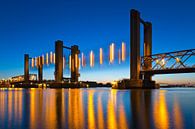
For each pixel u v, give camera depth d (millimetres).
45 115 25344
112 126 18781
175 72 138125
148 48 175875
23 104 40312
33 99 55375
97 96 69625
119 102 44531
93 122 20719
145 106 35938
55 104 40156
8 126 19188
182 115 24875
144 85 154625
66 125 19375
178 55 138625
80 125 19312
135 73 152375
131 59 153500
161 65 148250
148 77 157250
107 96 69250
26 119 22578
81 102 44750
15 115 25484
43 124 19891
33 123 20406
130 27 153625
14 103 42750
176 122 20453
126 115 25125
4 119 22672
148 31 176875
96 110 30406
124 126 18797
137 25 152500
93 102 44781
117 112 28000
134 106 36000
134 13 152625
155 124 19562
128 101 47188
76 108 33000
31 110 30516
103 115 25188
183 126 18688
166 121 21000
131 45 153000
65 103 42438
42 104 40062
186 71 132125
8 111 29484
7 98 60312
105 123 20156
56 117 23797
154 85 159875
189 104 39250
